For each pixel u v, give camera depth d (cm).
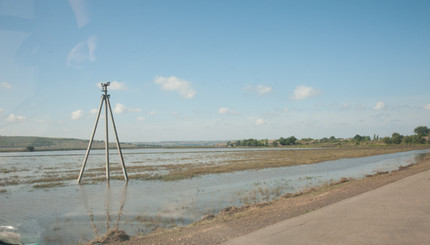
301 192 1784
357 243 586
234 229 830
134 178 2716
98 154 8331
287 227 756
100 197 1819
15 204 1617
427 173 1975
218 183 2397
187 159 5822
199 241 724
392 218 772
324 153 7281
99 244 844
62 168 3853
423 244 564
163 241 780
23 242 666
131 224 1184
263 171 3306
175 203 1614
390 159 5119
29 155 7581
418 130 16725
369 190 1438
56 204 1619
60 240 978
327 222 775
